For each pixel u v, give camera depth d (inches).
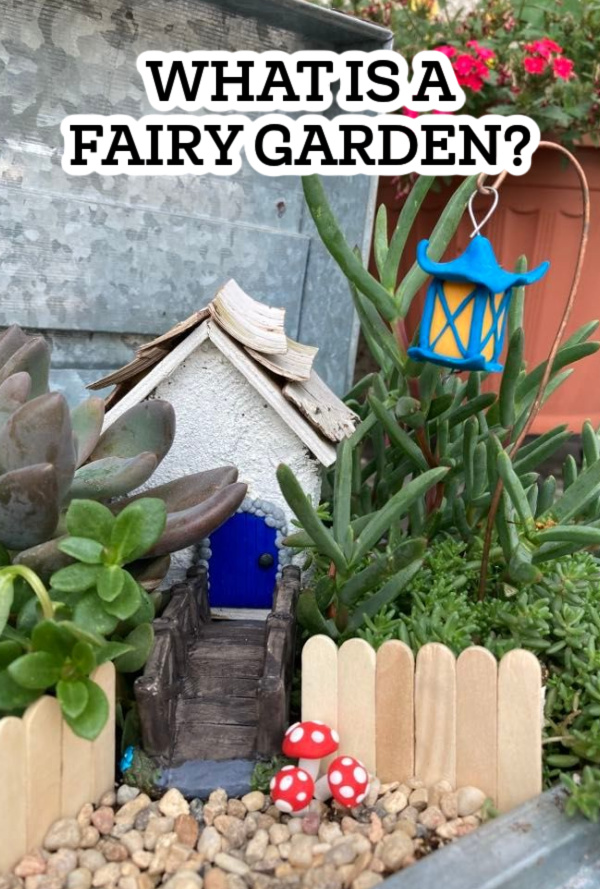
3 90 46.8
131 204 52.9
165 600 36.0
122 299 53.2
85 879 26.3
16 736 25.6
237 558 40.3
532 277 32.4
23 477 27.2
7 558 30.4
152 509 28.6
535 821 27.6
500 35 68.8
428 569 39.1
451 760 29.8
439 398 38.8
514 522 35.4
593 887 27.2
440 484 42.8
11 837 26.0
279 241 59.4
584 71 68.5
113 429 35.8
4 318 48.7
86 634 26.0
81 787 28.5
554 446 40.8
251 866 27.2
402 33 70.0
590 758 30.3
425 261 32.4
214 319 37.1
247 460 39.4
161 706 29.5
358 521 37.6
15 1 45.9
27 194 47.9
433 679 29.7
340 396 64.9
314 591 34.7
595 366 71.2
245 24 54.9
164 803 29.1
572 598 35.4
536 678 28.6
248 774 30.1
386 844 27.5
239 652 35.1
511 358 37.7
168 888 25.9
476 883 24.8
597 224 67.1
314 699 30.5
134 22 50.7
